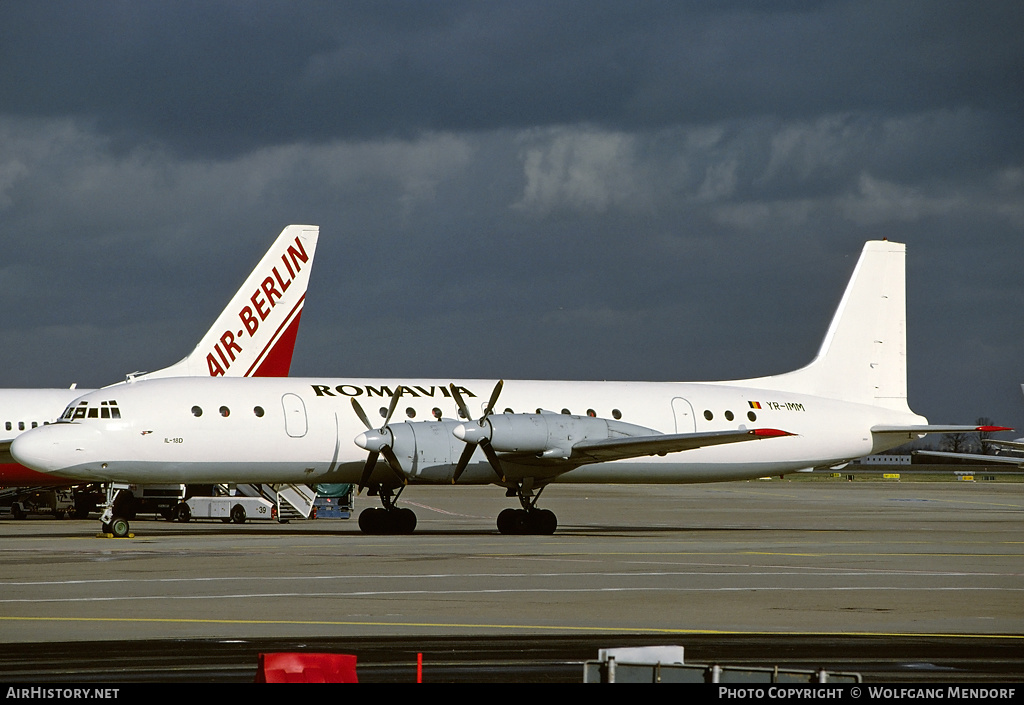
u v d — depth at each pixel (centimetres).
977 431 15838
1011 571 9181
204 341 16425
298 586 7625
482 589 7525
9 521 16862
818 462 15588
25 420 15062
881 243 16450
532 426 13012
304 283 17125
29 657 5038
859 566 9456
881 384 16262
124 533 12619
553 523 13625
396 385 13775
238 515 17050
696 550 10950
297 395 13238
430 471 12925
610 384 14850
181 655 5097
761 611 6644
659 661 3619
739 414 15112
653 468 14512
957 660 5147
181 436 12631
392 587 7600
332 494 18338
